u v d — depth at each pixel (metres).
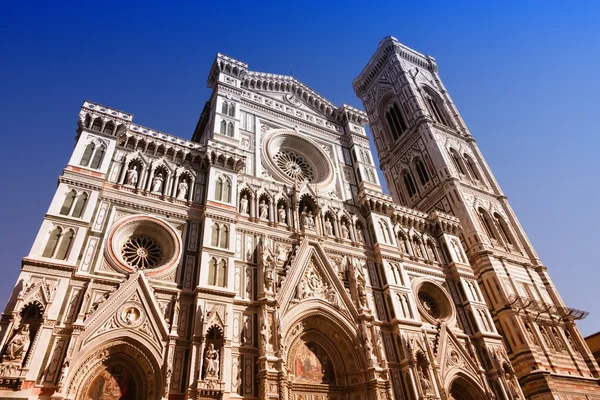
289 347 33.25
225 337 28.83
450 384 37.16
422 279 45.47
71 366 24.03
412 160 71.88
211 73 51.50
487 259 52.47
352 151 53.69
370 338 36.00
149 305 28.47
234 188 38.50
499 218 62.28
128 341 26.64
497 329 48.34
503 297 49.06
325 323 35.88
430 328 40.88
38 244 26.92
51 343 24.34
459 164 68.19
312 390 32.69
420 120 72.25
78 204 30.33
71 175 31.38
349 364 34.97
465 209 58.06
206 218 34.88
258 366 29.62
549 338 48.31
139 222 32.69
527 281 54.22
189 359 27.41
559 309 52.47
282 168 47.50
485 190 64.75
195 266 32.53
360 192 48.91
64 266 26.75
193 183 37.50
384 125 84.00
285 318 33.44
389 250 44.03
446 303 44.94
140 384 26.42
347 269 40.56
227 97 47.06
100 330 26.08
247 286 33.72
